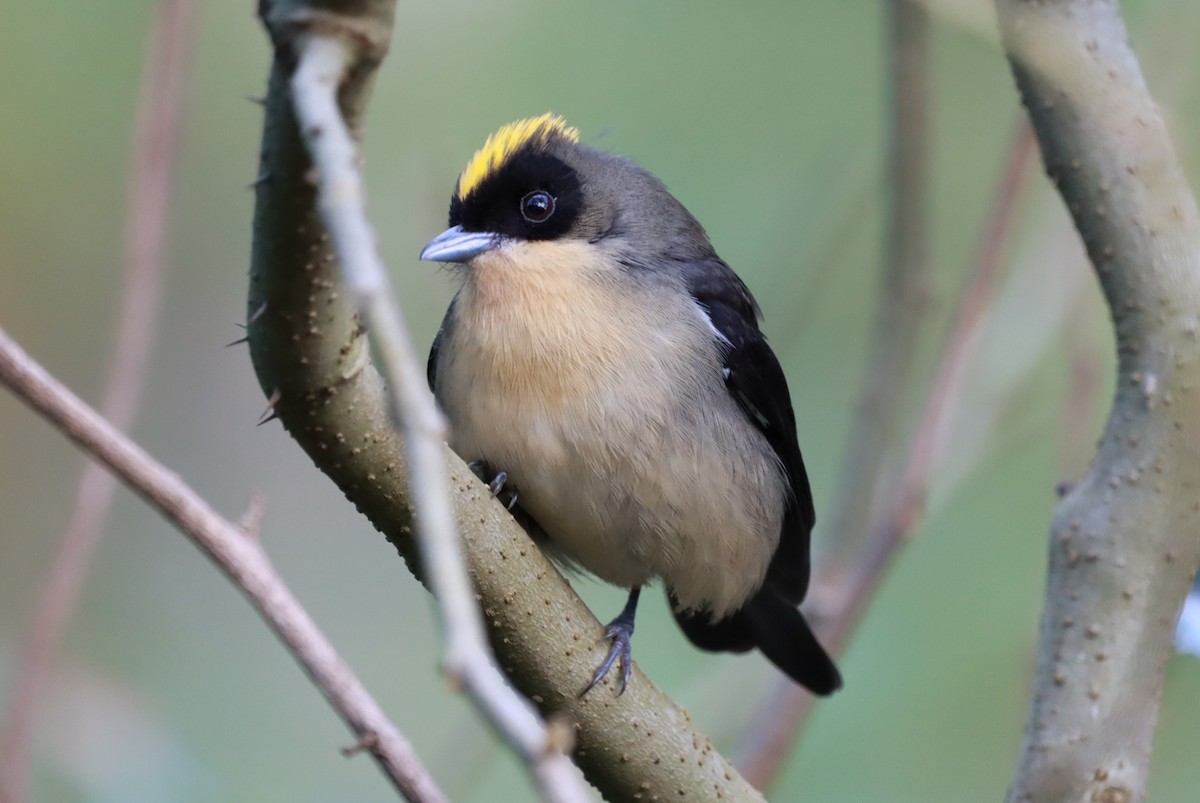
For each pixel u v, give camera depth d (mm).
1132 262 6059
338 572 13391
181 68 7754
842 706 10578
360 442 5934
